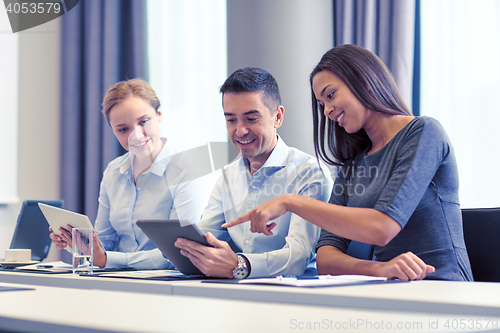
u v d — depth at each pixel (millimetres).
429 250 1276
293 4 2602
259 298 820
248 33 2639
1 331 589
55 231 1603
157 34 3160
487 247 1434
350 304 735
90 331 512
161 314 590
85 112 3184
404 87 2508
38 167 3234
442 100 2564
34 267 1629
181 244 1188
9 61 3172
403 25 2525
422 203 1303
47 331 547
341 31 2668
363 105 1414
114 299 750
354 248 1508
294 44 2592
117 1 3131
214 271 1181
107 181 2088
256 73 1688
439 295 735
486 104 2498
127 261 1692
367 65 1407
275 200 1301
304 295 778
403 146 1325
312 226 1562
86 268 1305
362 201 1391
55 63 3277
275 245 1687
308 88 2584
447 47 2566
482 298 697
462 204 2523
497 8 2486
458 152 2535
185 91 3131
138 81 2041
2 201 3037
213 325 514
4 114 3143
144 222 1207
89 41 3158
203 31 3133
